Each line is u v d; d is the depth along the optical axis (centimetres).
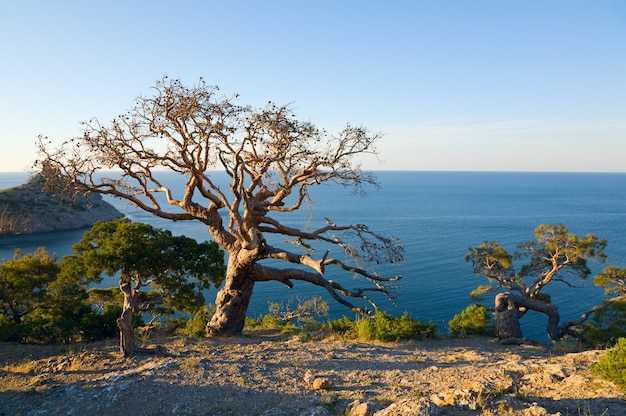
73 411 972
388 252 2105
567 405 830
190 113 1727
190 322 2450
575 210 18475
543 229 2703
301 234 2152
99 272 1883
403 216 15538
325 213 16275
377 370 1271
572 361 1291
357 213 16462
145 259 1911
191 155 1864
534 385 982
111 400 1012
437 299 5525
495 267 2859
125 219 2172
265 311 5291
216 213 2158
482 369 1217
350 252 2086
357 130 1950
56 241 9981
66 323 1886
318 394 1028
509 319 2302
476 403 828
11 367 1404
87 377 1230
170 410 949
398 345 1864
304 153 1961
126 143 1789
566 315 4966
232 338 2038
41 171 1703
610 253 8369
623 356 953
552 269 2688
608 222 13962
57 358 1458
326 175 2003
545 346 2067
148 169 1970
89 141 1741
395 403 848
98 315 1978
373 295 5734
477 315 2388
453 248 9119
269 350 1617
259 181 2116
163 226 12600
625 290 2392
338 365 1336
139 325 2105
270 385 1104
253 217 2081
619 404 819
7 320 1853
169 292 2177
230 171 1864
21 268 2130
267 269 2195
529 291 2739
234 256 2127
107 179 1939
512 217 15562
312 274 2194
